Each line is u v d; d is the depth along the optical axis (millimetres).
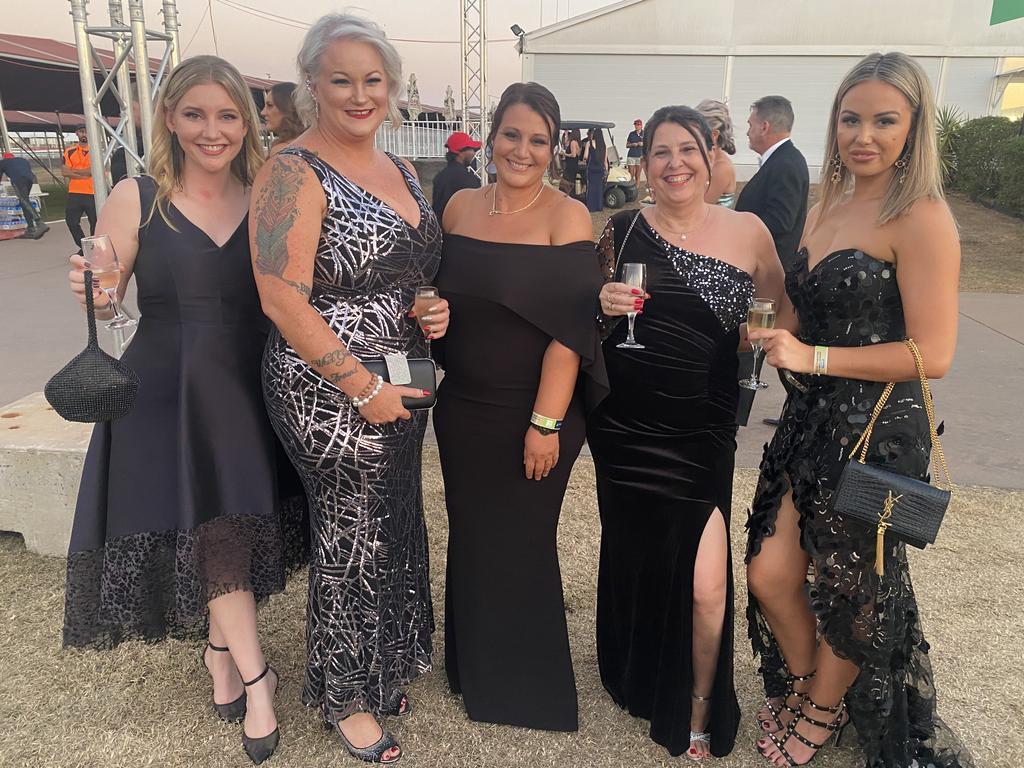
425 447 4895
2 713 2383
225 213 2100
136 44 5355
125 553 2104
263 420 2156
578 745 2293
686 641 2141
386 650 2244
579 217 2109
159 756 2213
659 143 2066
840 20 17969
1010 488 4191
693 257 2094
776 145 4367
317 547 2115
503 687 2371
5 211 13258
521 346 2107
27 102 22188
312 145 1934
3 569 3232
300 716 2400
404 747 2273
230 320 2082
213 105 1961
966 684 2570
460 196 2311
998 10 15375
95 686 2529
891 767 2062
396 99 1948
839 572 1936
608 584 2410
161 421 2072
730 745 2229
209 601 2119
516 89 2031
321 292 1921
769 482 2111
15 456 3209
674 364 2074
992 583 3244
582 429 2236
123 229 2010
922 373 1771
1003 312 8555
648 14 18359
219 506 2102
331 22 1830
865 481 1805
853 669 2094
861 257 1820
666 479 2127
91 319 1920
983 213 14727
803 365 1858
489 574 2311
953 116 17281
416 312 1964
